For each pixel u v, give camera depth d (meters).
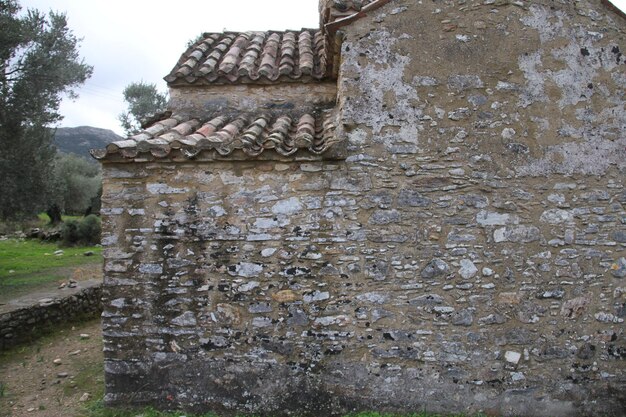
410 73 5.30
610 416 5.36
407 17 5.30
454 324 5.25
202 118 6.62
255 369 5.28
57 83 14.30
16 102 13.38
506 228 5.29
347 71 5.30
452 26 5.32
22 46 13.61
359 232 5.25
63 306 8.87
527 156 5.32
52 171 15.28
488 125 5.30
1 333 7.46
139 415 5.17
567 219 5.34
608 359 5.38
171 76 6.60
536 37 5.36
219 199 5.27
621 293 5.38
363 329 5.25
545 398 5.31
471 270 5.26
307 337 5.26
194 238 5.27
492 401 5.27
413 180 5.27
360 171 5.25
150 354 5.30
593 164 5.38
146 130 5.76
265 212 5.26
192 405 5.28
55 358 7.25
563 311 5.32
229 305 5.28
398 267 5.24
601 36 5.43
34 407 5.62
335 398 5.25
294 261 5.25
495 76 5.32
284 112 6.66
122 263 5.29
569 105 5.38
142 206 5.27
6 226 21.06
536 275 5.30
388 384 5.25
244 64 6.76
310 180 5.25
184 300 5.29
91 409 5.38
